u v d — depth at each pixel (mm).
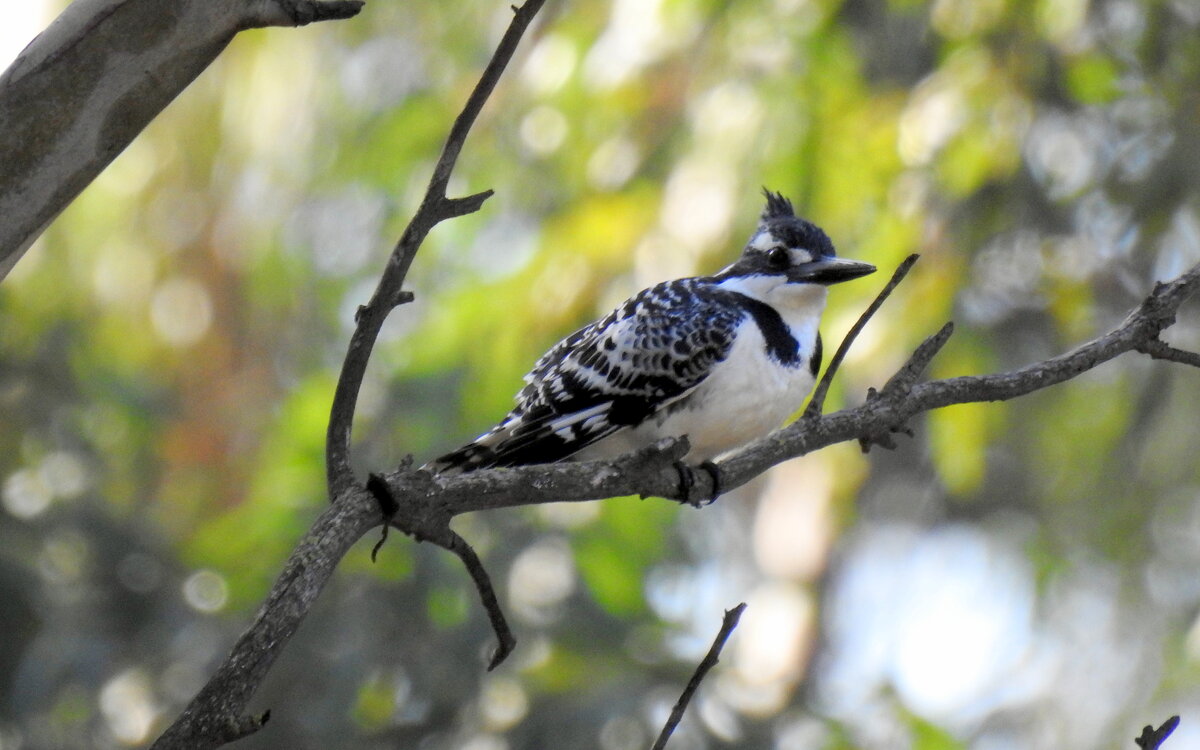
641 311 7426
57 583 12203
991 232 13289
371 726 11219
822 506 17719
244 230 18359
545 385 7508
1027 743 18109
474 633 11375
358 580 11344
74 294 16688
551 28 14039
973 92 13047
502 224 15844
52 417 13625
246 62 17047
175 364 18219
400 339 15148
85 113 4676
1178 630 16938
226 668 4066
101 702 11945
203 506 17375
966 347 13266
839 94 13266
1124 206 13188
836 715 12656
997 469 16906
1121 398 15133
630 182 13719
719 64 13492
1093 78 13055
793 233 7688
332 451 4777
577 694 11008
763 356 7324
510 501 4949
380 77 17500
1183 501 15984
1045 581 16812
